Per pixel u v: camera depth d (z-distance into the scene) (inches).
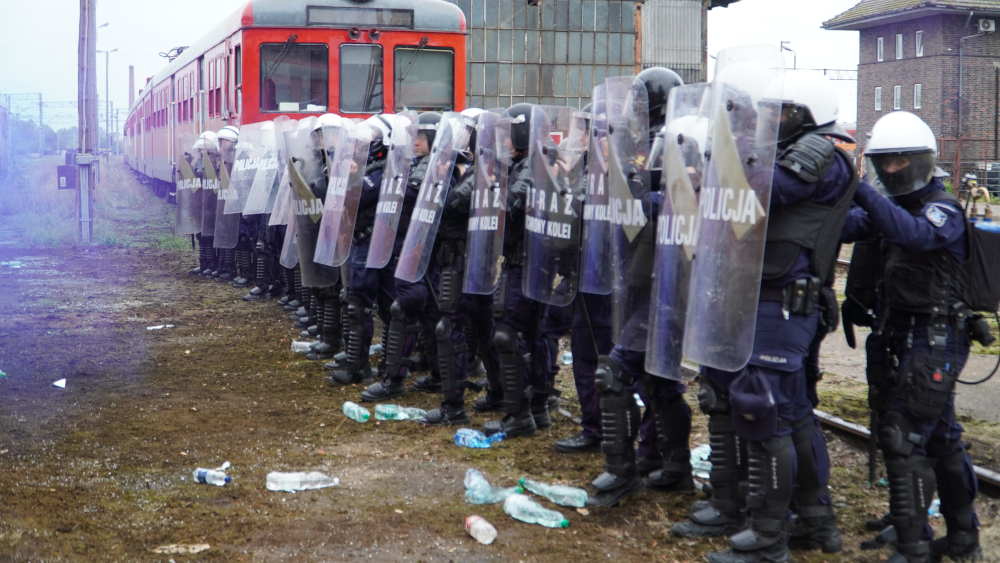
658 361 141.3
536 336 199.2
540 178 178.1
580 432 201.0
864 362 271.7
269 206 355.6
